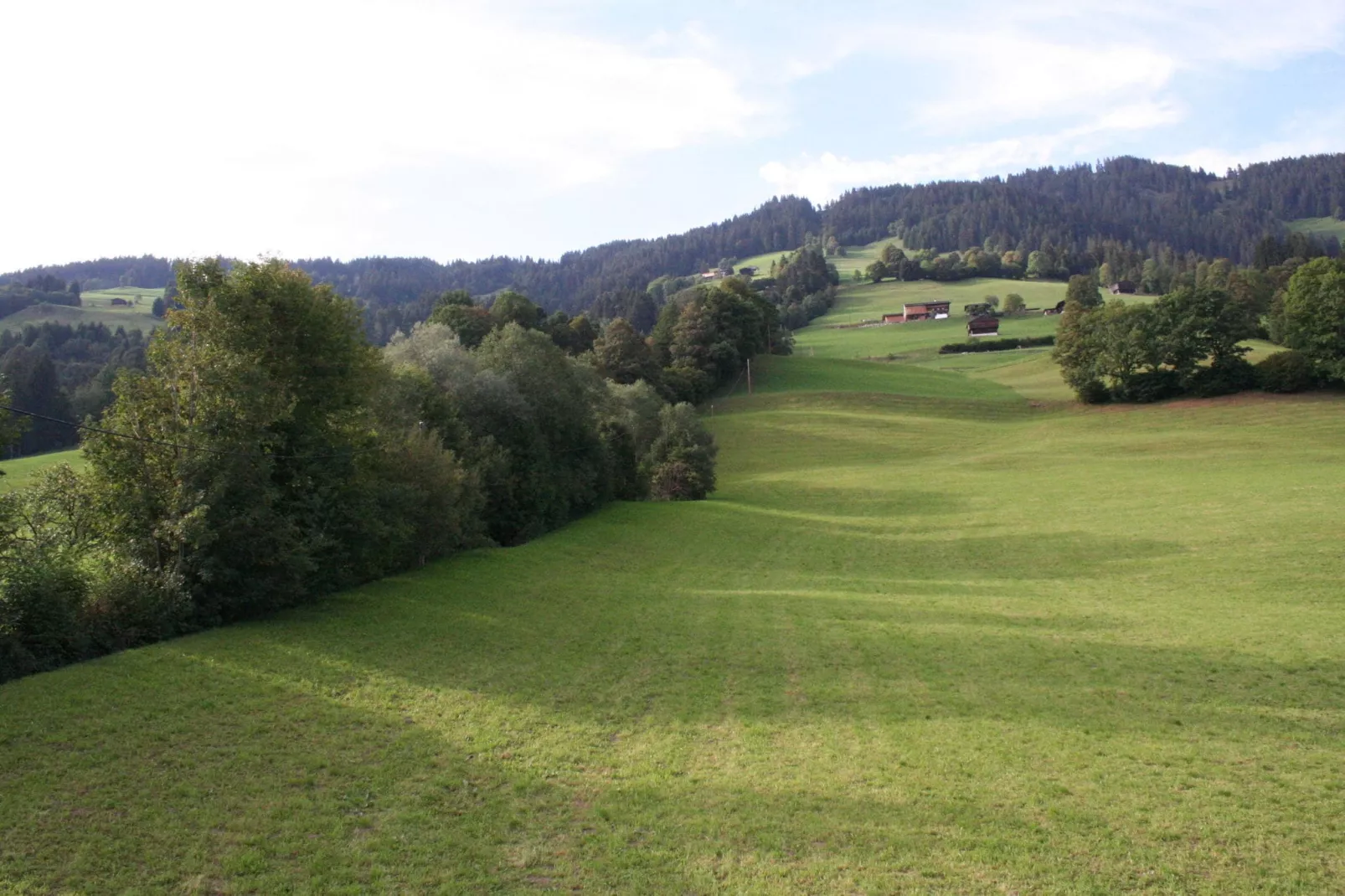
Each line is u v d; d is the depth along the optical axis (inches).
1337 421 3284.9
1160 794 605.9
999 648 1055.0
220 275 1195.3
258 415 1122.7
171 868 504.4
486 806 599.5
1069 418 4072.3
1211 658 954.7
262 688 826.8
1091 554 1738.4
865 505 2741.1
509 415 2155.5
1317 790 602.2
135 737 692.1
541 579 1536.7
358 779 640.4
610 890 487.8
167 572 1033.5
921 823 569.3
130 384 1107.9
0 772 614.9
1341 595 1222.9
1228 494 2210.9
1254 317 5275.6
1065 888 480.7
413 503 1407.5
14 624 840.3
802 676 958.4
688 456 3100.4
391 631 1083.9
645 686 917.8
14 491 1036.5
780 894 480.4
